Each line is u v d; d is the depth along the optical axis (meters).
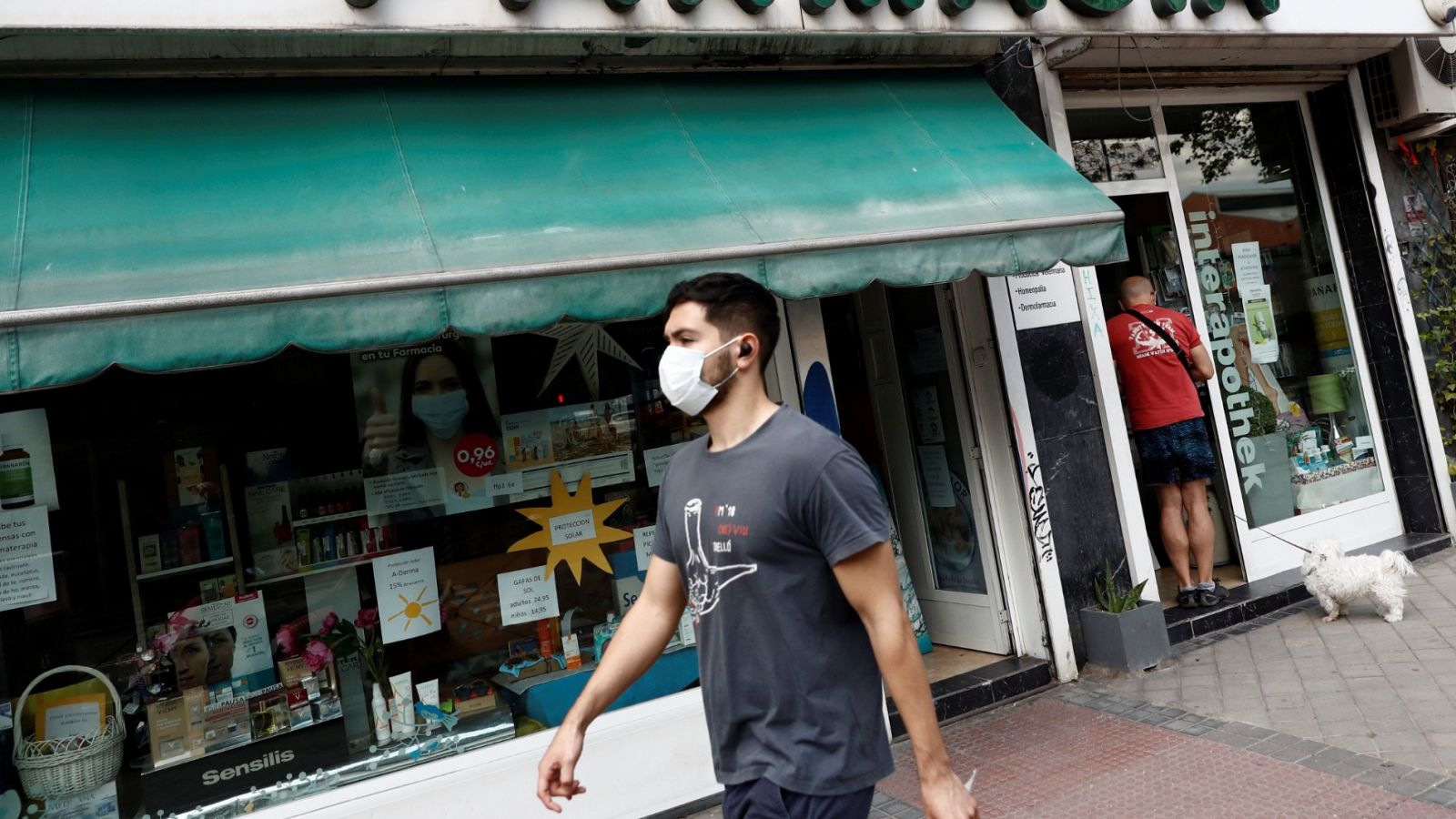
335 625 4.12
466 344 4.44
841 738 1.98
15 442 3.65
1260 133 7.34
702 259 3.76
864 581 1.95
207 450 3.97
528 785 4.09
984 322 5.59
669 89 4.59
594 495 4.64
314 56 3.89
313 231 3.42
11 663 3.62
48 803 3.63
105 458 3.80
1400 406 7.33
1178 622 5.91
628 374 4.76
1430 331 7.38
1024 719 4.99
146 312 2.97
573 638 4.54
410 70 4.11
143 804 3.76
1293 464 7.07
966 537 5.99
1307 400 7.27
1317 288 7.48
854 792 1.98
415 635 4.25
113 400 3.83
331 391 4.19
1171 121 6.96
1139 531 5.80
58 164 3.34
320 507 4.14
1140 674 5.37
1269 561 6.71
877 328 6.48
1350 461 7.34
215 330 3.05
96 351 2.91
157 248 3.19
